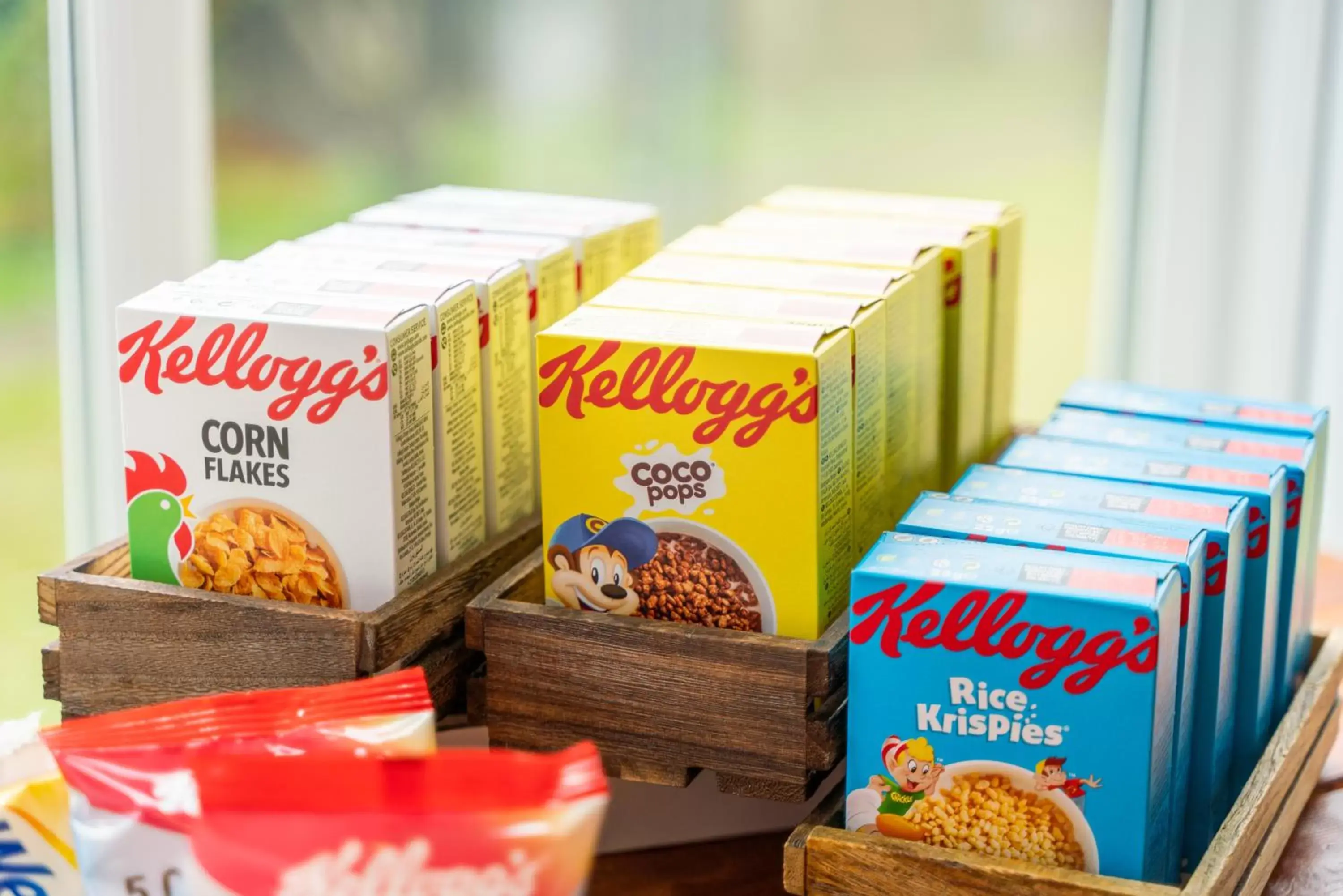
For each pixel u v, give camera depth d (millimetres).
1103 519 1002
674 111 2504
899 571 908
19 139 1693
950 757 916
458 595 1095
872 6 2363
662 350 976
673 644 1005
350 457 1007
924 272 1194
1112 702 872
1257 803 1003
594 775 707
